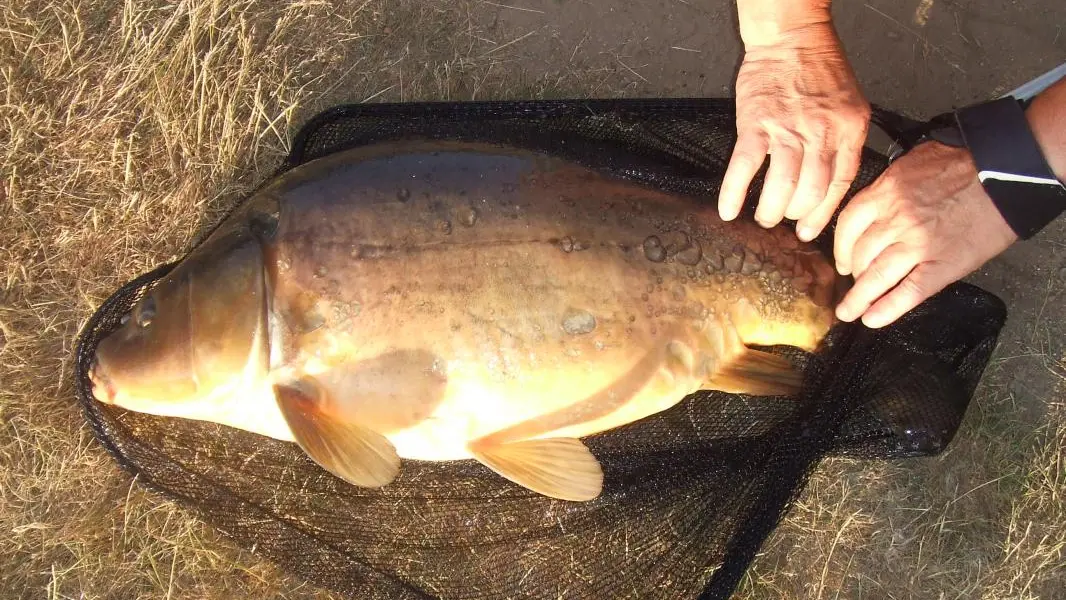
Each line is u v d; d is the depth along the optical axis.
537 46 0.89
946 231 0.68
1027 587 0.81
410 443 0.70
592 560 0.78
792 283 0.75
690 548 0.76
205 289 0.69
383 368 0.68
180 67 0.83
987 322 0.77
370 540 0.77
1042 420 0.84
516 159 0.72
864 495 0.84
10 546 0.78
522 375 0.69
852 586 0.83
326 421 0.68
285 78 0.84
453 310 0.68
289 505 0.77
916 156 0.70
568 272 0.70
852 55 0.89
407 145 0.72
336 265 0.68
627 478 0.77
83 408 0.74
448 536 0.78
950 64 0.89
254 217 0.70
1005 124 0.66
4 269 0.81
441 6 0.88
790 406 0.78
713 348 0.74
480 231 0.69
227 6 0.84
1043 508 0.82
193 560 0.80
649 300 0.71
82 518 0.79
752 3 0.69
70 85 0.83
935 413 0.76
